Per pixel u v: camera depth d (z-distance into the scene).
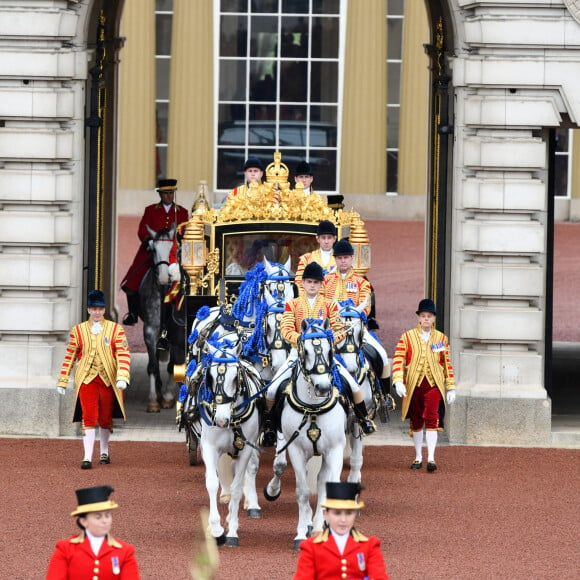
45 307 74.31
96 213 77.50
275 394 54.25
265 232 69.06
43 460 67.94
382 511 59.12
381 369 61.66
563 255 146.62
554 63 73.75
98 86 77.06
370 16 165.38
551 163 75.81
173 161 165.00
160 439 73.88
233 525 53.44
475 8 74.25
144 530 55.12
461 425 74.00
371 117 167.12
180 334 77.31
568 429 74.81
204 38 163.50
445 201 77.88
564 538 54.91
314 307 55.69
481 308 74.62
